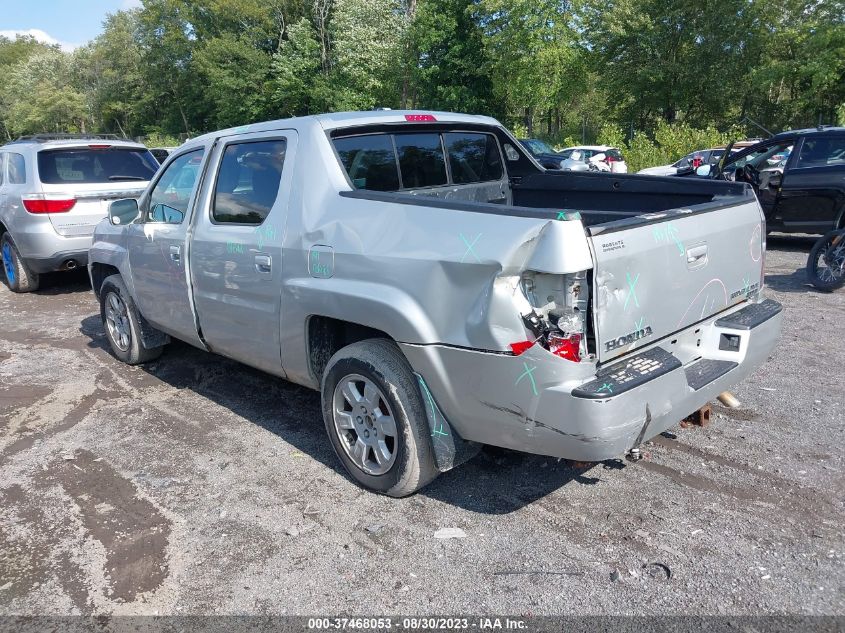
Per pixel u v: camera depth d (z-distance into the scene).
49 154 8.45
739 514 3.24
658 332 3.07
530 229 2.67
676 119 40.31
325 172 3.66
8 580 3.00
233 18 45.31
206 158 4.51
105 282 5.87
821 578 2.75
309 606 2.74
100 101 67.94
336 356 3.54
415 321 3.06
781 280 8.30
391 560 3.02
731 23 34.19
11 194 8.62
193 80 56.66
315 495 3.62
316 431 4.47
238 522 3.39
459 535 3.18
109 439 4.49
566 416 2.71
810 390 4.75
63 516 3.53
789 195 9.72
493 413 2.95
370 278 3.26
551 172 5.00
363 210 3.38
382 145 4.18
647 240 2.90
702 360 3.44
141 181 9.09
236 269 4.12
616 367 2.84
